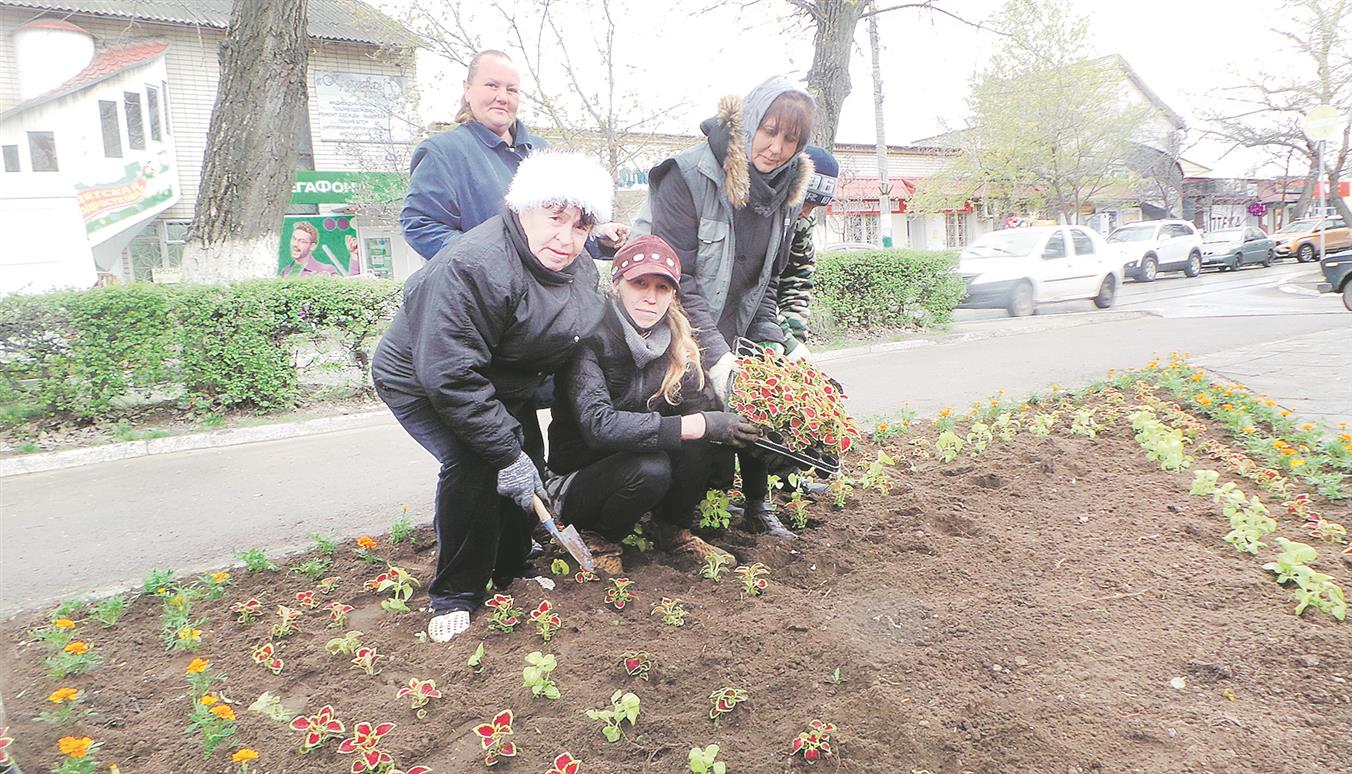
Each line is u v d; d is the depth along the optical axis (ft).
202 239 32.32
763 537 12.41
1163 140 132.36
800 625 9.32
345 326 29.50
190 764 7.70
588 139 43.19
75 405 25.55
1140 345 36.40
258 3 31.32
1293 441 16.11
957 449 16.52
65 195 26.55
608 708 8.20
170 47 70.95
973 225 129.39
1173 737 7.10
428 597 11.21
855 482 14.98
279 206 33.06
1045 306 67.51
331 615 10.84
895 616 9.50
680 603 10.16
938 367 33.58
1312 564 10.36
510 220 9.49
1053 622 9.23
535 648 9.52
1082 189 103.91
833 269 42.96
